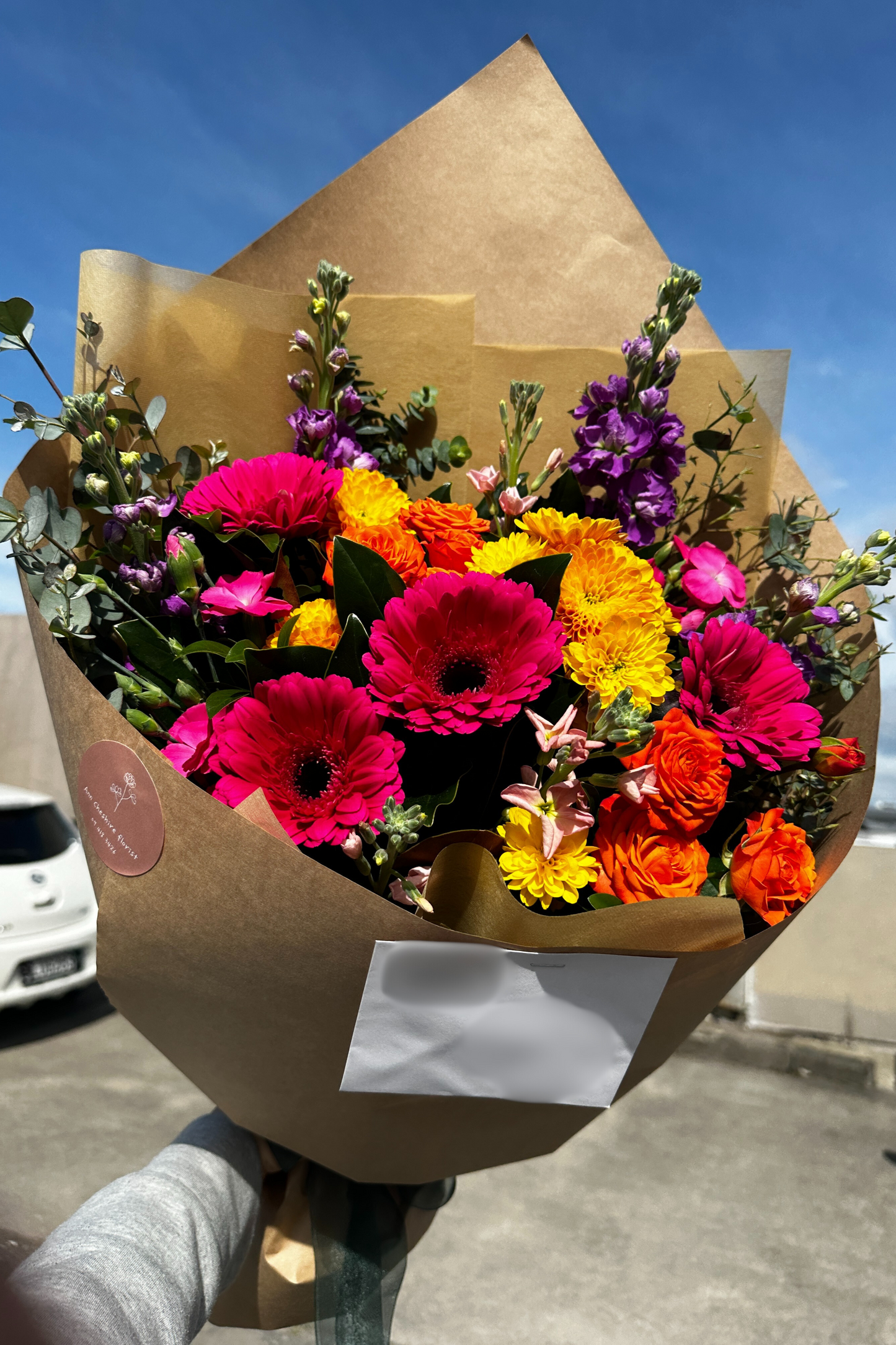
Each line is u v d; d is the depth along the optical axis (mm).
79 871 3787
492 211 830
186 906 469
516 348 771
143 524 584
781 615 708
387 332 764
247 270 782
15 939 3418
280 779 463
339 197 808
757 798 608
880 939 3576
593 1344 1919
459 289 818
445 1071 482
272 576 552
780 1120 3041
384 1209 677
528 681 461
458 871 455
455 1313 2023
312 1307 677
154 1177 554
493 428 770
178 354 697
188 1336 480
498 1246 2297
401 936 443
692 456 765
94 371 658
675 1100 3164
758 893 511
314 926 449
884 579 650
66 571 530
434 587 493
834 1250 2314
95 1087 3029
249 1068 547
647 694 508
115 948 508
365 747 456
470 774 516
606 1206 2498
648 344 645
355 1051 475
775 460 764
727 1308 2072
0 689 6488
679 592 683
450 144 838
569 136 849
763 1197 2566
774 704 546
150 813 461
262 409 735
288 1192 668
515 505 592
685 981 511
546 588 527
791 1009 3609
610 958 465
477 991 461
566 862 461
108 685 591
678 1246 2312
